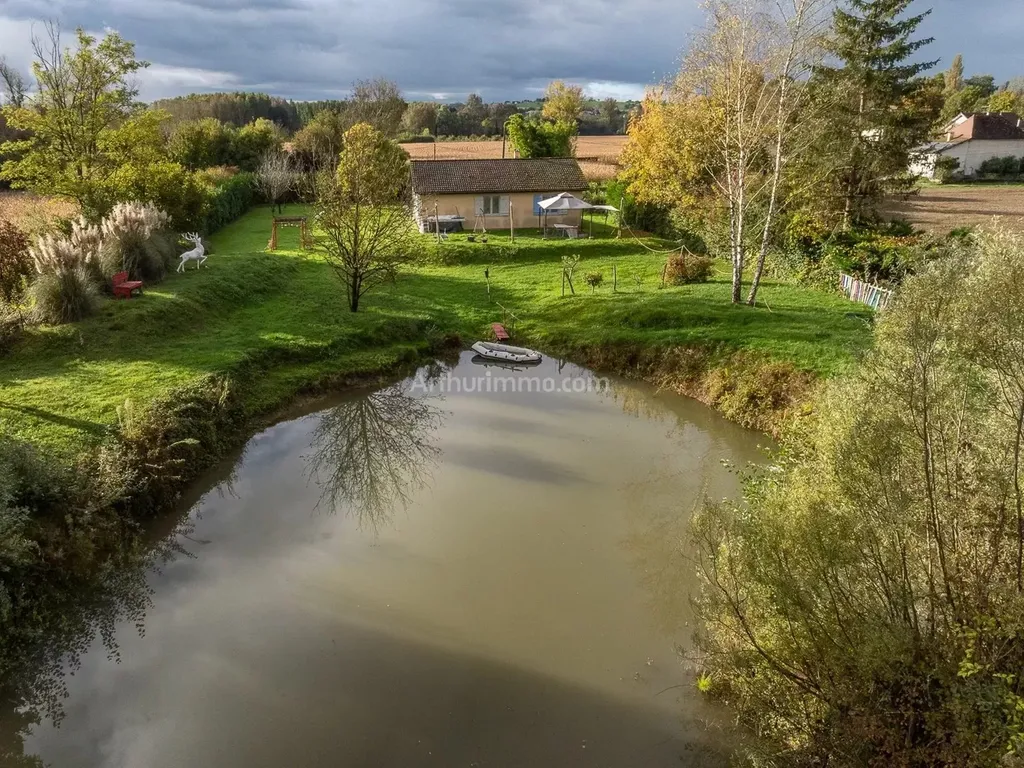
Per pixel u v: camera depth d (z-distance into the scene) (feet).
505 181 115.03
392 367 61.41
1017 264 16.62
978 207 137.59
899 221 96.89
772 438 47.55
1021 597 15.19
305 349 59.47
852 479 18.37
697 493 40.91
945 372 17.57
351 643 27.84
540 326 72.23
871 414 18.34
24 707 24.61
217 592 31.24
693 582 31.96
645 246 104.17
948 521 17.40
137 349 52.39
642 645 27.84
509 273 90.68
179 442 38.88
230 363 51.85
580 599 30.81
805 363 50.37
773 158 69.77
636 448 47.39
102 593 30.55
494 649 27.55
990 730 14.49
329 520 37.96
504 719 23.98
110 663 26.66
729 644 22.29
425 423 51.72
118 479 34.19
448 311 75.72
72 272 53.47
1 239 54.13
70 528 31.14
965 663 14.34
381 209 74.13
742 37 61.41
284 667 26.45
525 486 41.73
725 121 68.28
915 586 17.67
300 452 46.91
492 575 32.55
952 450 17.85
